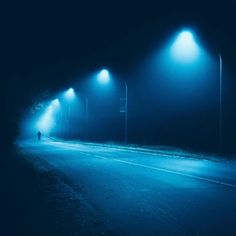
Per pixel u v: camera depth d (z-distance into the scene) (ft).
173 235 25.98
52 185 47.73
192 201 37.55
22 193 39.88
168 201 37.70
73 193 41.63
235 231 26.84
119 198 39.55
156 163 80.18
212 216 31.35
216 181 51.34
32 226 27.37
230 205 35.63
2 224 27.78
